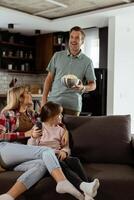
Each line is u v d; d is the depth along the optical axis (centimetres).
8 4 542
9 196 212
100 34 673
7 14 575
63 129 273
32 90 738
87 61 308
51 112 264
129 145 276
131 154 274
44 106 270
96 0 511
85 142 276
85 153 274
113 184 226
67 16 608
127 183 227
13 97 270
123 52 596
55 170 223
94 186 213
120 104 592
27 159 242
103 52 667
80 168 235
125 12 550
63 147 265
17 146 247
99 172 239
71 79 288
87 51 689
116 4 533
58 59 311
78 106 307
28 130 272
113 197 227
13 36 750
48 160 229
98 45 684
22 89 273
